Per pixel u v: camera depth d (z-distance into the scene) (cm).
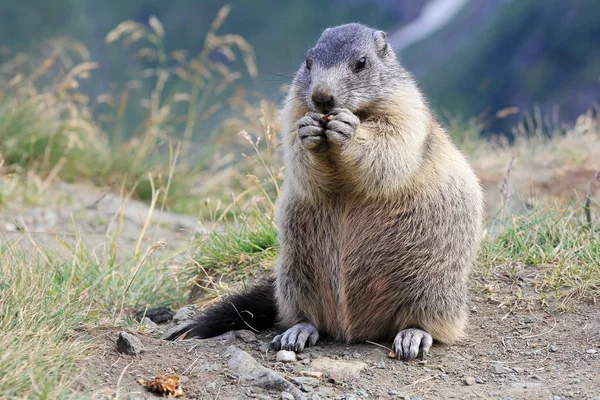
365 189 954
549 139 2155
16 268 990
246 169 2064
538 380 835
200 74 2542
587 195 1295
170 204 1980
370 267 969
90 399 709
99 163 2019
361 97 973
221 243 1286
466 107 4028
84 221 1664
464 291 981
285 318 1016
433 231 963
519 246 1202
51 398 689
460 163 1030
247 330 994
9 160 1927
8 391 686
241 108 2270
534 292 1073
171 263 1358
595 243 1139
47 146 1959
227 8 2170
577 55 4075
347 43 1009
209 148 2194
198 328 995
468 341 971
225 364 856
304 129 909
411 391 816
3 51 2609
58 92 1992
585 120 2100
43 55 2964
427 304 955
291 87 1036
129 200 1911
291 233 999
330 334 1002
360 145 936
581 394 781
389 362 908
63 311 897
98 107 3269
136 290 1197
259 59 4728
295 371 859
